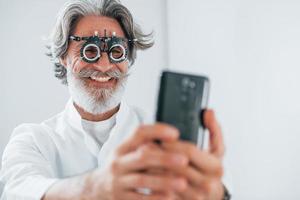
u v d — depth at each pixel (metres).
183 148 0.37
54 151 0.99
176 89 0.42
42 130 1.01
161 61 1.55
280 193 1.45
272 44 1.42
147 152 0.36
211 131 0.43
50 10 1.50
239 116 1.47
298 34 1.40
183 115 0.42
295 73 1.41
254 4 1.43
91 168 1.01
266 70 1.44
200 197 0.38
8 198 0.72
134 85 1.55
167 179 0.36
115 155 0.38
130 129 1.05
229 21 1.46
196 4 1.49
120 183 0.37
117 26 1.02
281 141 1.44
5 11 1.49
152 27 1.55
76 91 0.99
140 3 1.54
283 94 1.43
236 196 1.47
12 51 1.50
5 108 1.52
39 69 1.51
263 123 1.45
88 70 0.97
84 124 1.04
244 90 1.46
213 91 1.49
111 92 0.99
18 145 0.93
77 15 0.98
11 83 1.51
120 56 0.98
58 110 1.52
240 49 1.46
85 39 0.97
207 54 1.49
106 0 1.00
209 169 0.37
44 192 0.58
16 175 0.77
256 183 1.46
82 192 0.45
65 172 1.00
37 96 1.52
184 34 1.52
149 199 0.37
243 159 1.47
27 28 1.50
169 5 1.53
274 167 1.45
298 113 1.42
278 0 1.41
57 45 1.02
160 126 0.36
